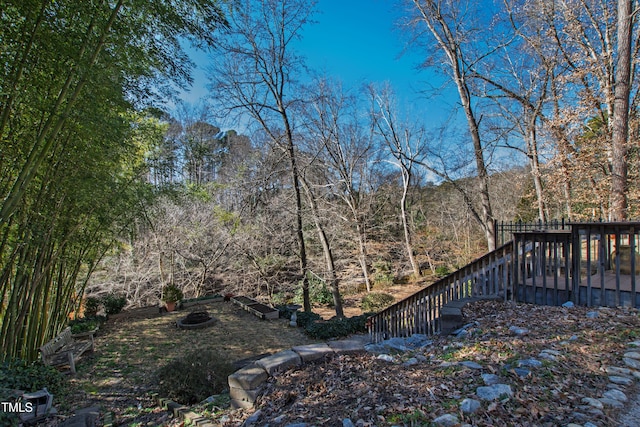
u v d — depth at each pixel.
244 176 14.49
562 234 4.48
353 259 16.47
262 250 14.00
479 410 2.02
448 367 2.77
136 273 12.15
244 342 7.21
